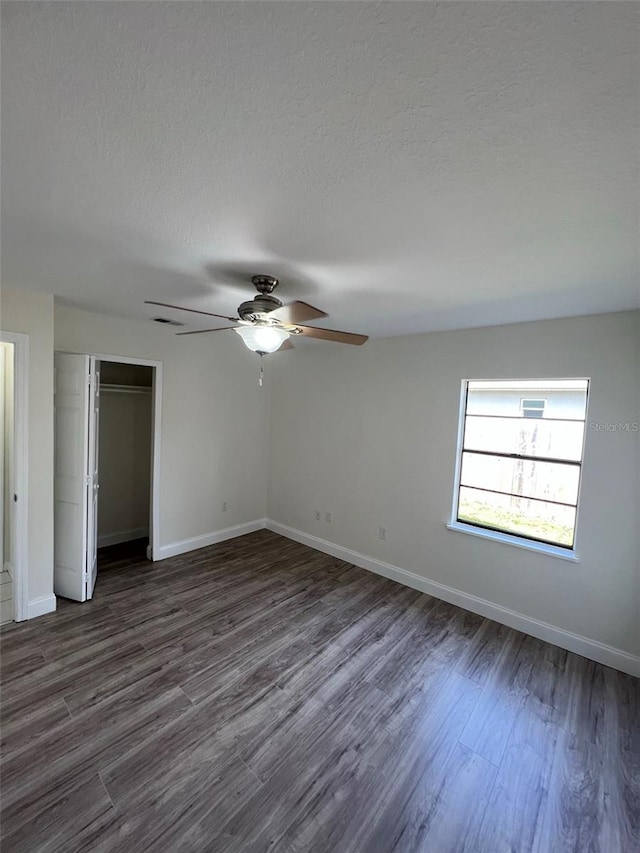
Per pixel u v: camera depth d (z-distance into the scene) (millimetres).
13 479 2979
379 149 1090
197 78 871
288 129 1019
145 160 1174
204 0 691
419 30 738
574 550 2889
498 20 711
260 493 5285
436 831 1630
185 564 4137
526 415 3309
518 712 2291
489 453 3479
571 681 2570
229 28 749
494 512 3463
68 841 1517
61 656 2592
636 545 2643
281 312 2191
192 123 1008
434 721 2201
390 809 1707
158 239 1737
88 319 3439
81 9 719
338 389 4438
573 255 1770
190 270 2131
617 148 1043
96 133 1054
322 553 4594
